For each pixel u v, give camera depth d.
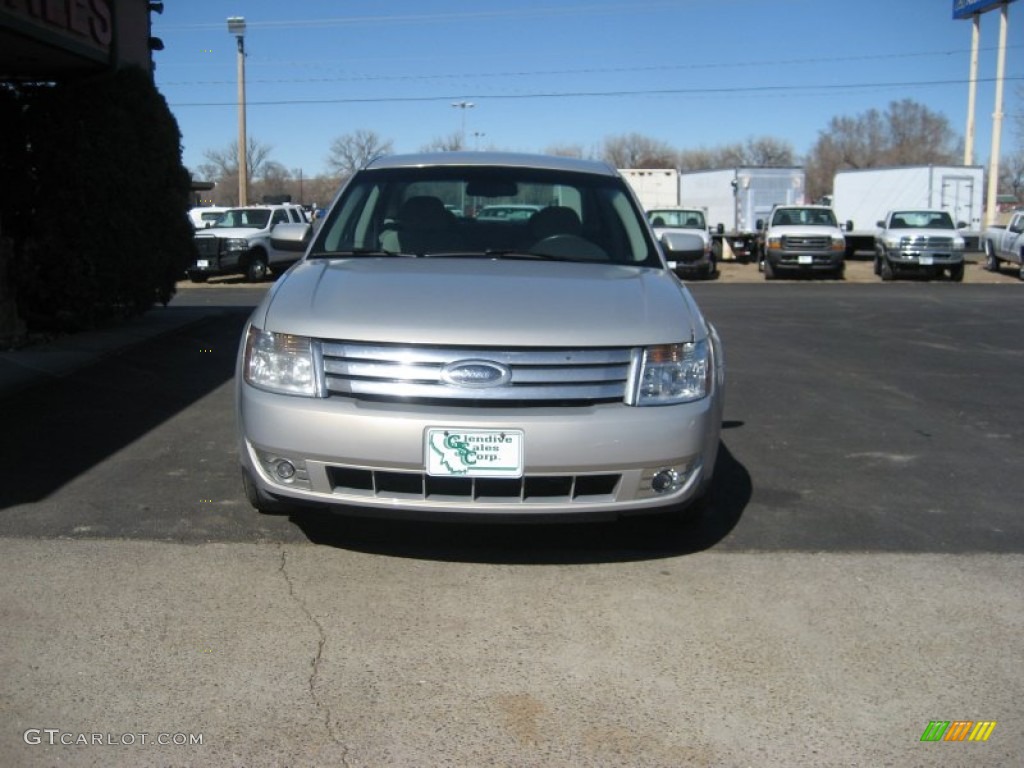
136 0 11.43
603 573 4.20
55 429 6.49
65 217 10.18
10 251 9.62
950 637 3.66
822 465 6.03
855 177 33.34
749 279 25.56
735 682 3.31
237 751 2.86
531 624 3.71
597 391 3.89
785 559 4.39
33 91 10.62
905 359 10.52
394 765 2.82
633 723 3.06
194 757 2.83
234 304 15.77
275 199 33.81
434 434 3.74
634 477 3.89
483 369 3.80
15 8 8.60
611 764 2.85
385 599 3.89
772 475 5.79
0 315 9.44
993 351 11.16
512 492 3.84
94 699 3.12
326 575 4.11
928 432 6.98
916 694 3.25
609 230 5.34
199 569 4.13
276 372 3.96
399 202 5.43
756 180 32.69
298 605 3.82
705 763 2.86
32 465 5.61
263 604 3.82
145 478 5.38
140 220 11.02
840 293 19.92
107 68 10.66
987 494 5.45
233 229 23.08
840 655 3.51
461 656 3.46
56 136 10.16
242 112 33.66
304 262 4.93
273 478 4.00
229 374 8.57
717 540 4.62
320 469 3.85
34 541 4.40
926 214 25.61
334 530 4.60
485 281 4.36
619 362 3.93
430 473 3.76
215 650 3.45
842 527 4.84
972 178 31.42
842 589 4.07
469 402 3.81
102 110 10.45
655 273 4.87
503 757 2.87
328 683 3.25
